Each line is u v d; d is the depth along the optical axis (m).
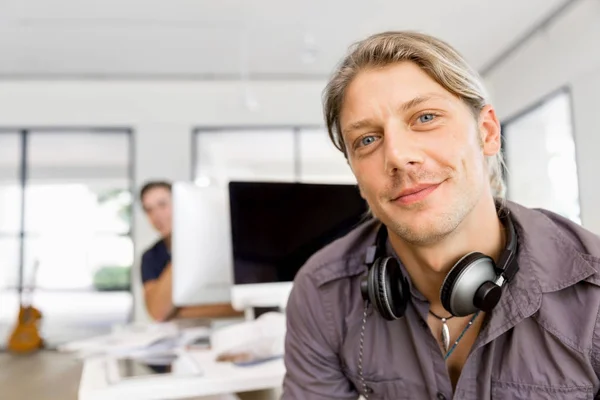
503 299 0.73
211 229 1.53
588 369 0.69
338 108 0.77
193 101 4.84
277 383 1.10
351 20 3.56
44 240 6.38
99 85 4.75
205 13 3.43
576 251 0.72
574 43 3.23
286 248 1.54
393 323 0.85
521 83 3.96
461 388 0.75
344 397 0.94
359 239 0.95
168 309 2.33
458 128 0.69
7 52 4.04
